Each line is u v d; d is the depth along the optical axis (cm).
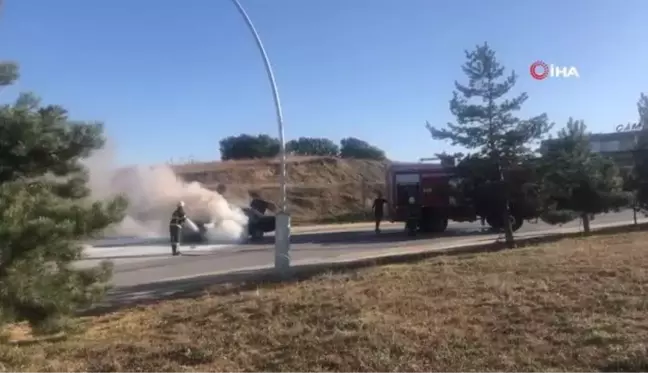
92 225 786
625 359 638
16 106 798
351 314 883
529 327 771
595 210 2134
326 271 1459
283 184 1569
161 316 1020
